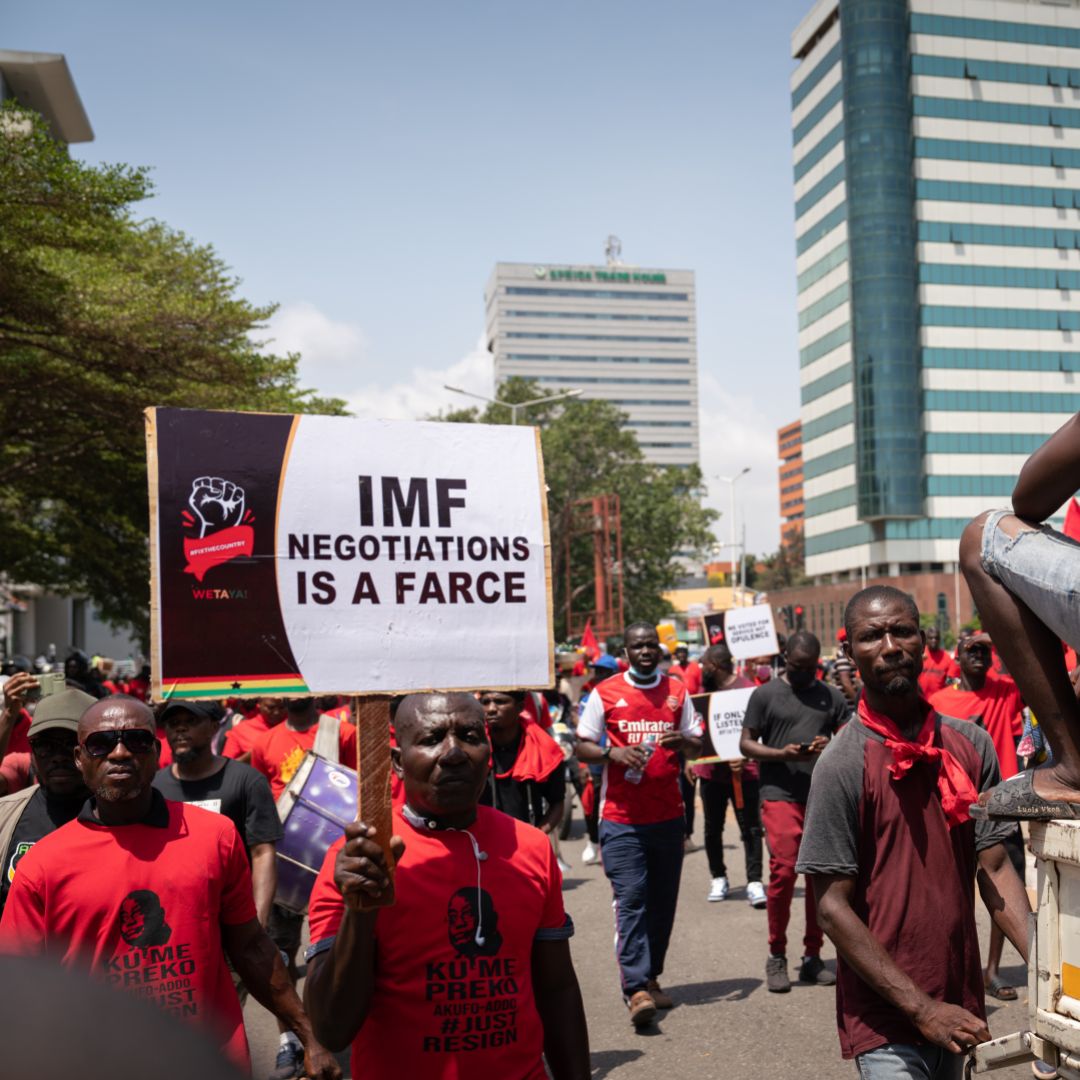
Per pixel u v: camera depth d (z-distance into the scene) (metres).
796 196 100.31
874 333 86.62
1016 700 7.62
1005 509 2.48
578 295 191.50
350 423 2.92
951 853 3.29
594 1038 6.11
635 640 6.60
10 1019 0.73
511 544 3.02
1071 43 90.50
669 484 68.75
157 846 3.27
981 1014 3.28
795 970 7.35
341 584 2.85
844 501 93.00
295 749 7.05
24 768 5.40
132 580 23.02
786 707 7.11
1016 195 89.38
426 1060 2.64
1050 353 89.25
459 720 2.79
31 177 14.27
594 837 11.58
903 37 88.06
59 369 16.84
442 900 2.71
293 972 5.87
